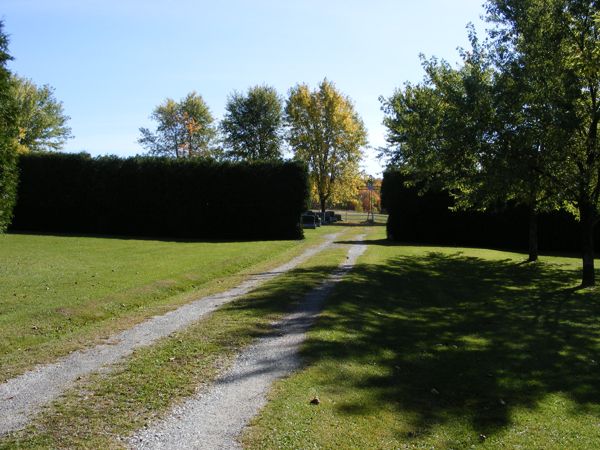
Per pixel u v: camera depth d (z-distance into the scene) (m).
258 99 57.38
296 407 5.28
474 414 5.59
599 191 15.43
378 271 16.19
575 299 13.53
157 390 5.71
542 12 15.15
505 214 29.48
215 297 11.41
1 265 15.51
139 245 24.17
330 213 59.75
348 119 49.00
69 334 8.23
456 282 15.54
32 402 5.33
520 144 14.83
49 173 33.91
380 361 7.18
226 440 4.52
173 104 64.56
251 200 31.77
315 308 10.23
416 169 21.83
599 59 11.12
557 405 6.07
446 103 18.36
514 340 9.12
